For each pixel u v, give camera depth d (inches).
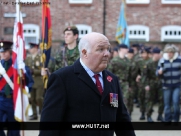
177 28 1596.9
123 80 868.6
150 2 1590.8
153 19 1589.6
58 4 1568.7
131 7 1589.6
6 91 575.5
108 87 322.0
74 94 310.7
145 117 971.9
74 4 1569.9
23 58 585.6
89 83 313.9
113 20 1574.8
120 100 339.3
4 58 584.4
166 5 1593.3
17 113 569.0
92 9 1574.8
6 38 1526.8
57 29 1567.4
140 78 901.8
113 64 866.1
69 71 316.5
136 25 1590.8
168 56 849.5
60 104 307.4
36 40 1536.7
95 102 312.7
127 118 342.0
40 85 947.3
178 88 855.1
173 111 926.4
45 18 647.1
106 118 313.3
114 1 1576.0
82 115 310.0
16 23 593.3
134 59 911.7
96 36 315.9
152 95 898.7
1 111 574.2
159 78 896.9
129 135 340.2
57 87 310.3
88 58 316.2
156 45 1544.0
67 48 607.8
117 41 1397.6
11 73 580.1
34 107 940.6
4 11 1523.1
